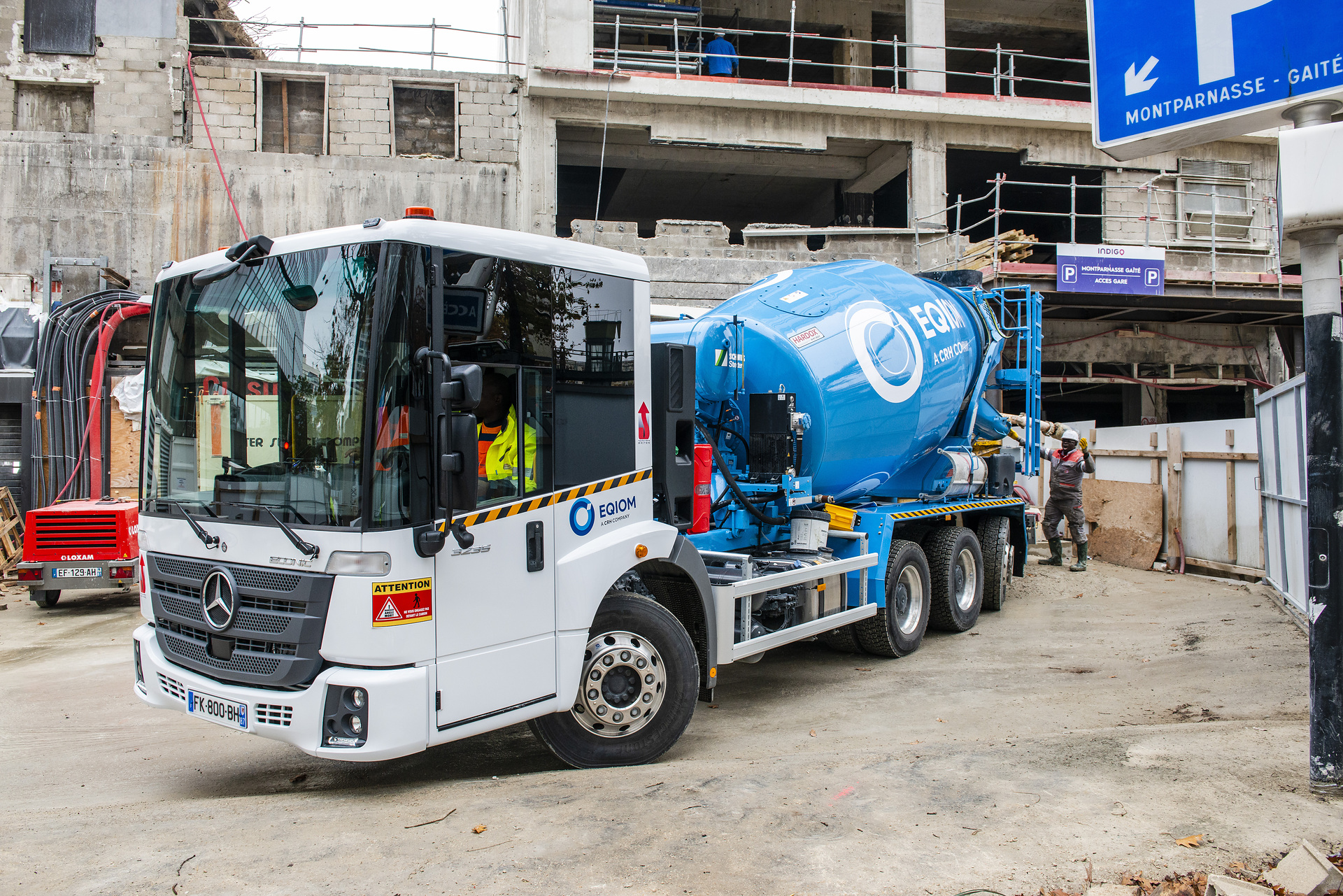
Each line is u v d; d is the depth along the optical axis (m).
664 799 4.09
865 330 7.41
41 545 10.36
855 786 4.20
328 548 3.88
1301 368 19.34
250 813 4.18
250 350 4.26
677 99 17.64
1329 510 4.00
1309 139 3.97
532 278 4.48
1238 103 4.24
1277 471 9.23
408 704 3.87
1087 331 17.70
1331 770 3.96
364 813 4.13
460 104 16.55
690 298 16.05
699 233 16.20
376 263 3.91
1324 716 3.98
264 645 4.04
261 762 5.27
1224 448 11.28
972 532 9.29
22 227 14.90
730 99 17.75
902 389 7.54
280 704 3.93
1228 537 11.14
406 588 3.89
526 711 4.37
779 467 6.60
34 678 7.41
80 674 7.54
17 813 4.33
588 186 22.61
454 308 4.09
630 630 4.88
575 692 4.60
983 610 9.89
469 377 3.86
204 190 15.34
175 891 3.24
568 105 17.34
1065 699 6.33
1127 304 15.91
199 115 15.56
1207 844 3.49
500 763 5.11
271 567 4.04
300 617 3.90
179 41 15.55
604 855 3.50
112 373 13.86
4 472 14.41
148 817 4.14
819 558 6.84
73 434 12.95
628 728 4.88
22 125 15.50
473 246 4.20
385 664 3.86
